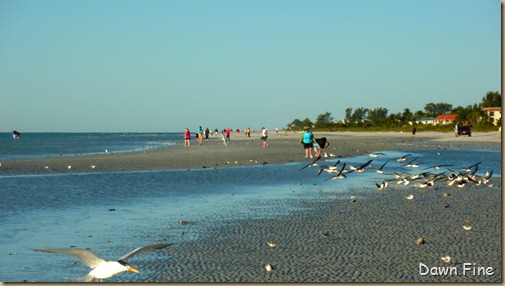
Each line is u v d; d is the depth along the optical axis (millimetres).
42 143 105562
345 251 12633
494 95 167875
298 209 18844
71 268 11336
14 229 15297
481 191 23391
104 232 14961
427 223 15867
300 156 46969
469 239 13688
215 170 34219
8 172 32094
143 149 66000
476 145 69812
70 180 27984
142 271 11086
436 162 41688
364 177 30359
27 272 11023
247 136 132250
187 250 12844
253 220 16719
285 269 11164
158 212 18281
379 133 145625
